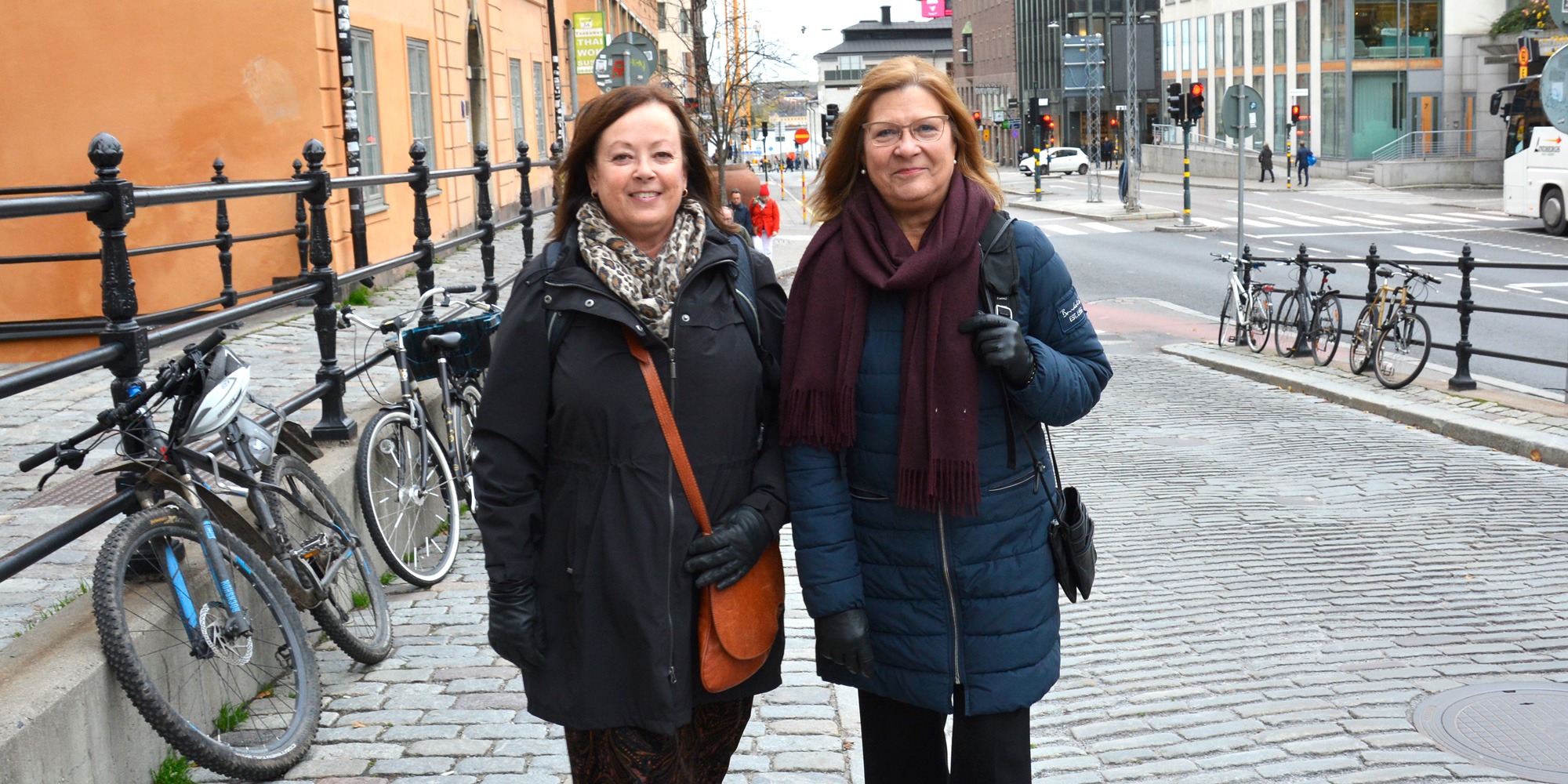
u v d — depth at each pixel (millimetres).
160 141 13742
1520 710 4684
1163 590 6273
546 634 2955
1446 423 10438
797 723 4488
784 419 2949
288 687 4500
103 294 4051
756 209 28094
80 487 6121
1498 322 17312
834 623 2947
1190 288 23312
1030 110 90688
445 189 19109
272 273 13812
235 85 13703
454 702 4602
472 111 22688
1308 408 11984
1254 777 4176
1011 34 97750
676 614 2906
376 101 15672
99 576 3658
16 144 13742
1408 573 6500
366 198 14977
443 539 6359
